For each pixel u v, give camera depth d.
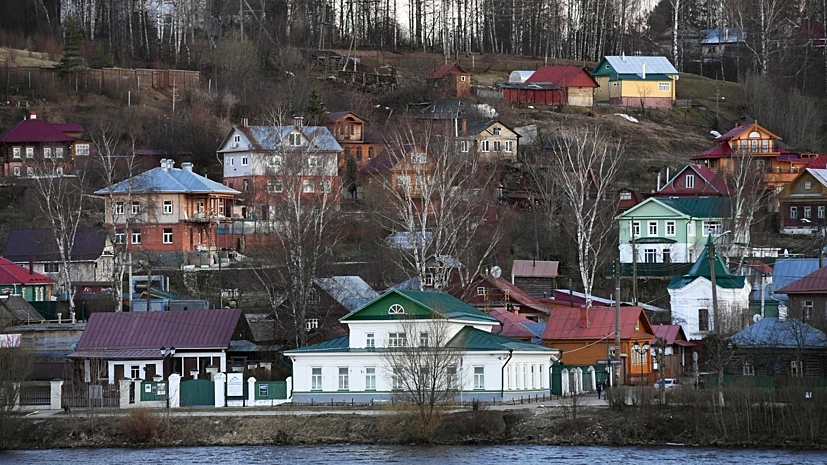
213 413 143.50
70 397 151.00
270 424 138.38
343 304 173.62
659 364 163.50
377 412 140.38
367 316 150.50
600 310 171.62
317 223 177.00
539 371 160.12
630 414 137.25
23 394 151.38
